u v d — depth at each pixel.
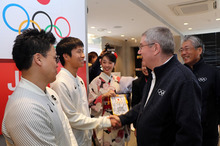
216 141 1.56
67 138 0.91
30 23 1.06
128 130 1.92
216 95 1.53
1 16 0.92
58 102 0.94
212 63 8.64
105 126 1.33
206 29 8.06
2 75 0.94
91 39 8.76
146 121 0.99
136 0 4.23
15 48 0.72
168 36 1.02
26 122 0.64
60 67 1.34
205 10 5.04
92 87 1.82
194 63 1.65
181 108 0.88
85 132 1.30
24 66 0.73
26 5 1.03
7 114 0.67
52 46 0.79
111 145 1.75
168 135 0.97
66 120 1.02
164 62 1.03
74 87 1.21
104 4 4.16
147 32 1.06
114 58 1.85
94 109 1.72
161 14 5.60
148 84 1.17
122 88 1.97
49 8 1.18
